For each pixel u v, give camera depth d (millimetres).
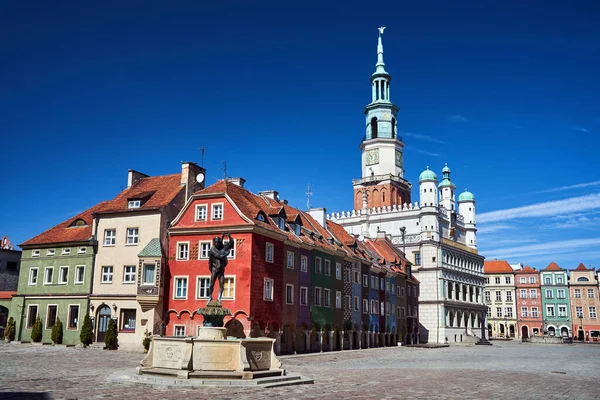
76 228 54406
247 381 22094
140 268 48000
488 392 22000
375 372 31281
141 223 50250
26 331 53406
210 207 47844
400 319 80312
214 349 23094
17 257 67375
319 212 65000
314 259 55781
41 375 24922
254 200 52781
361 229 107750
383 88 116438
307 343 52844
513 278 135375
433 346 73438
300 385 23281
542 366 38719
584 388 24078
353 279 64625
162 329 47438
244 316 44250
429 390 22297
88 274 51188
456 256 105000
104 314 50312
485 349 71500
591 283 127438
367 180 111000
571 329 127625
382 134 113500
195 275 47125
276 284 48406
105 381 22672
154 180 56219
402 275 82000
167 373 22953
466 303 104875
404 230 102875
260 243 46781
